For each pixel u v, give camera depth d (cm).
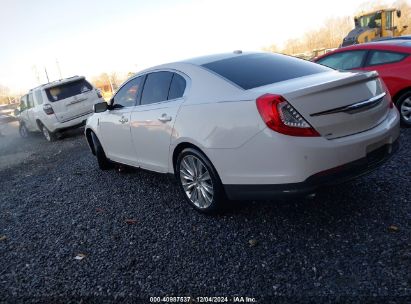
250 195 342
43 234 438
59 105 1184
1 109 3500
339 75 352
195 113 376
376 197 395
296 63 418
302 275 291
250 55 438
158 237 384
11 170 858
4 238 442
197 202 416
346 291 266
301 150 303
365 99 334
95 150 652
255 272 303
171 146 418
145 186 549
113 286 312
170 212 440
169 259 340
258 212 401
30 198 592
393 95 659
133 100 509
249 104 325
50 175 729
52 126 1183
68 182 647
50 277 340
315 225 359
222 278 302
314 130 307
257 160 324
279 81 363
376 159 341
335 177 316
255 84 361
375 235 328
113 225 431
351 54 725
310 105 308
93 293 306
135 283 312
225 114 343
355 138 321
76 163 791
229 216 402
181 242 367
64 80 1211
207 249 347
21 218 504
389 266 285
